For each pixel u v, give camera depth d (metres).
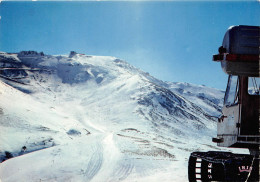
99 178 38.59
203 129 156.62
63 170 46.75
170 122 158.50
